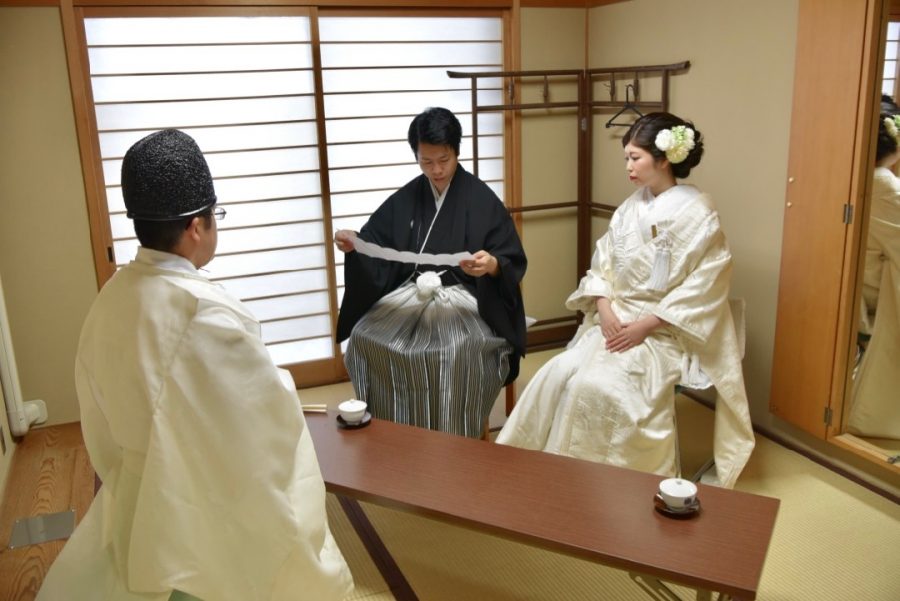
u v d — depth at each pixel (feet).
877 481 8.81
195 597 4.60
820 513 8.24
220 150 11.21
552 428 8.77
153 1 10.37
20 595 7.02
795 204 9.14
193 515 4.38
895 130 8.05
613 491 5.98
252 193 11.51
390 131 12.05
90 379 4.66
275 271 11.90
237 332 4.43
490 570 7.38
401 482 6.22
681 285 8.68
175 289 4.38
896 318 8.48
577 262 13.64
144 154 4.35
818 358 9.11
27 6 9.82
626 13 11.74
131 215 4.44
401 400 8.90
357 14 11.43
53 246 10.55
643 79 11.56
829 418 9.05
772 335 9.93
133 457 4.44
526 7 12.21
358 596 7.02
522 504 5.82
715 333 8.71
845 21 8.20
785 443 9.85
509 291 8.87
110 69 10.50
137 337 4.31
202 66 10.88
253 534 4.52
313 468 5.00
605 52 12.36
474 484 6.17
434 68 12.07
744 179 10.00
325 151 11.65
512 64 12.34
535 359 13.14
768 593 6.95
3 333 9.95
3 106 9.96
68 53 10.08
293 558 4.64
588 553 5.19
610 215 12.75
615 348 8.62
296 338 12.26
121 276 4.54
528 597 6.95
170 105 10.86
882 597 6.86
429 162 8.87
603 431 8.30
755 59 9.54
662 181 8.87
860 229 8.45
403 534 8.05
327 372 12.51
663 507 5.64
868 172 8.32
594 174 13.05
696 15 10.37
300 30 11.21
